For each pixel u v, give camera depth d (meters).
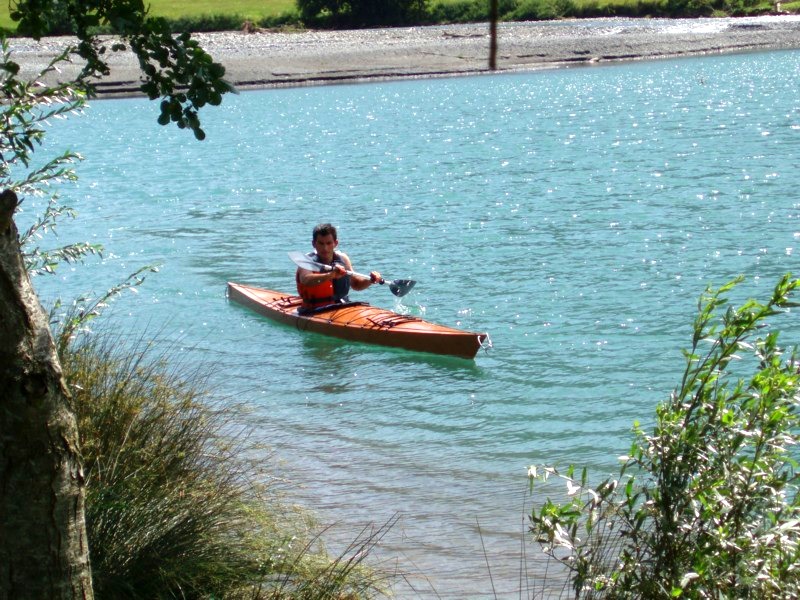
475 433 7.68
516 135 29.03
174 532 4.41
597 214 16.58
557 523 3.68
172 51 3.64
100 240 16.08
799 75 44.97
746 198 17.31
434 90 45.44
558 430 7.73
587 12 62.47
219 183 22.28
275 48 54.12
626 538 3.99
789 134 25.95
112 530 4.34
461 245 14.67
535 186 19.84
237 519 4.74
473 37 56.22
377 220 17.03
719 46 59.62
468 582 5.15
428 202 18.62
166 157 27.69
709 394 3.71
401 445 7.41
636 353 9.58
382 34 57.69
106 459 4.73
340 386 8.93
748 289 11.63
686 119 30.97
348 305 10.90
